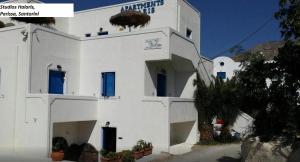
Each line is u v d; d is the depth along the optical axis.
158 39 17.14
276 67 10.88
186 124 20.47
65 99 16.28
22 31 16.41
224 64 33.09
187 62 20.11
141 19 19.59
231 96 20.31
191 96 20.67
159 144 16.34
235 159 14.76
